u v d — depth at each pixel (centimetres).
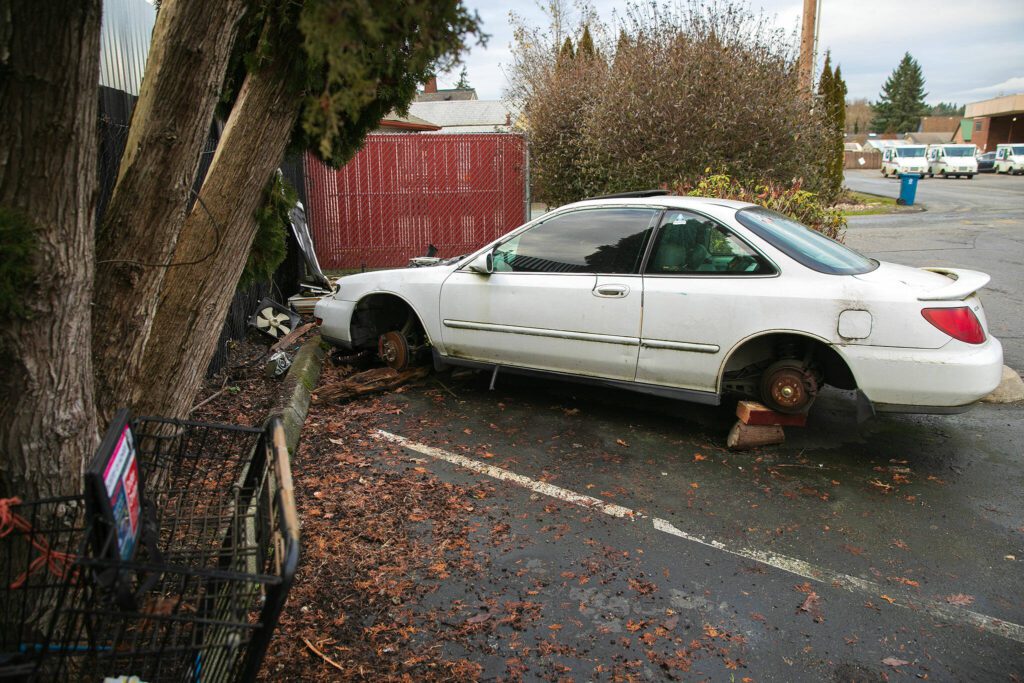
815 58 1398
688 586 339
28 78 202
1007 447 498
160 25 257
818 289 448
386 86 315
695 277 483
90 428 243
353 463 466
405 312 653
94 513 181
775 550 369
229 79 345
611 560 359
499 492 429
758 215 505
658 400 594
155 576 186
